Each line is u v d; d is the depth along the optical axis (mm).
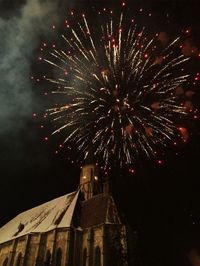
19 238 58375
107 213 51781
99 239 48438
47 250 51375
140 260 47656
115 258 45625
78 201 59781
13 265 55188
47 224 56750
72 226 51594
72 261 47844
